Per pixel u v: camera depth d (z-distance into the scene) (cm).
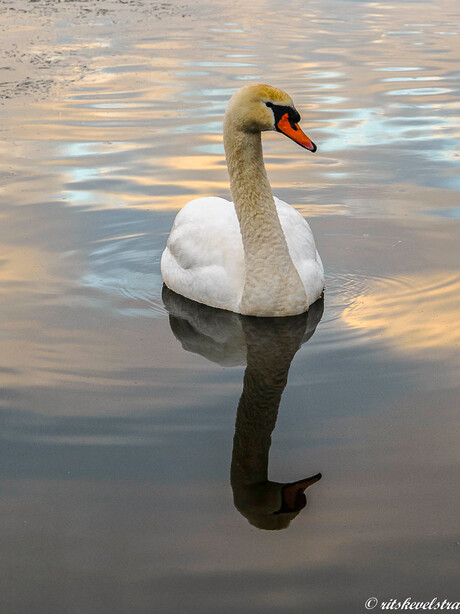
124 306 762
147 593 420
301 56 1673
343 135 1234
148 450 535
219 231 800
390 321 715
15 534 461
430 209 978
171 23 1966
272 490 495
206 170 1098
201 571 434
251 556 444
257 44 1773
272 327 725
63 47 1703
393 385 609
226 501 487
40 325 712
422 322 709
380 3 2333
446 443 535
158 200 1006
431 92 1431
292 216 830
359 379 620
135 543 454
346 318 729
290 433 551
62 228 930
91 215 966
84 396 598
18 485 500
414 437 543
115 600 415
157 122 1273
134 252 882
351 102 1372
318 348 675
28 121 1277
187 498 490
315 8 2231
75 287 795
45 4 2144
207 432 554
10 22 1925
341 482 500
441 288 775
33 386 611
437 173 1089
